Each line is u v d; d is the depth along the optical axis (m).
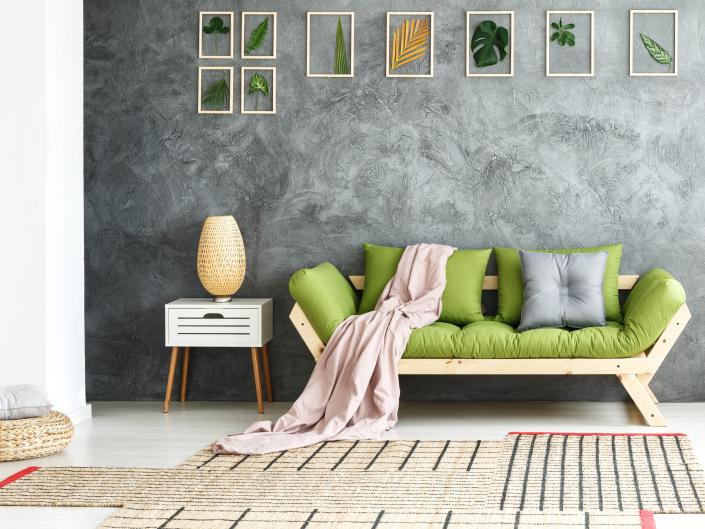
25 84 4.74
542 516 3.27
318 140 5.72
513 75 5.64
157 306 5.81
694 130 5.57
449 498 3.50
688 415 5.17
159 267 5.80
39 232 4.74
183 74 5.76
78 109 5.14
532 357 4.87
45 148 4.74
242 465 4.05
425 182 5.68
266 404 5.66
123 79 5.77
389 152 5.70
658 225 5.59
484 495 3.54
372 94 5.70
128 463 4.14
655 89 5.58
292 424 4.68
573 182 5.62
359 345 4.87
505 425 4.93
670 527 3.18
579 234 5.63
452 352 4.88
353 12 5.69
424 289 5.36
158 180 5.79
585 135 5.61
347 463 4.06
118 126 5.79
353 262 5.73
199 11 5.74
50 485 3.74
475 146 5.66
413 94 5.68
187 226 5.79
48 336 4.78
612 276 5.39
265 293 5.77
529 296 5.18
